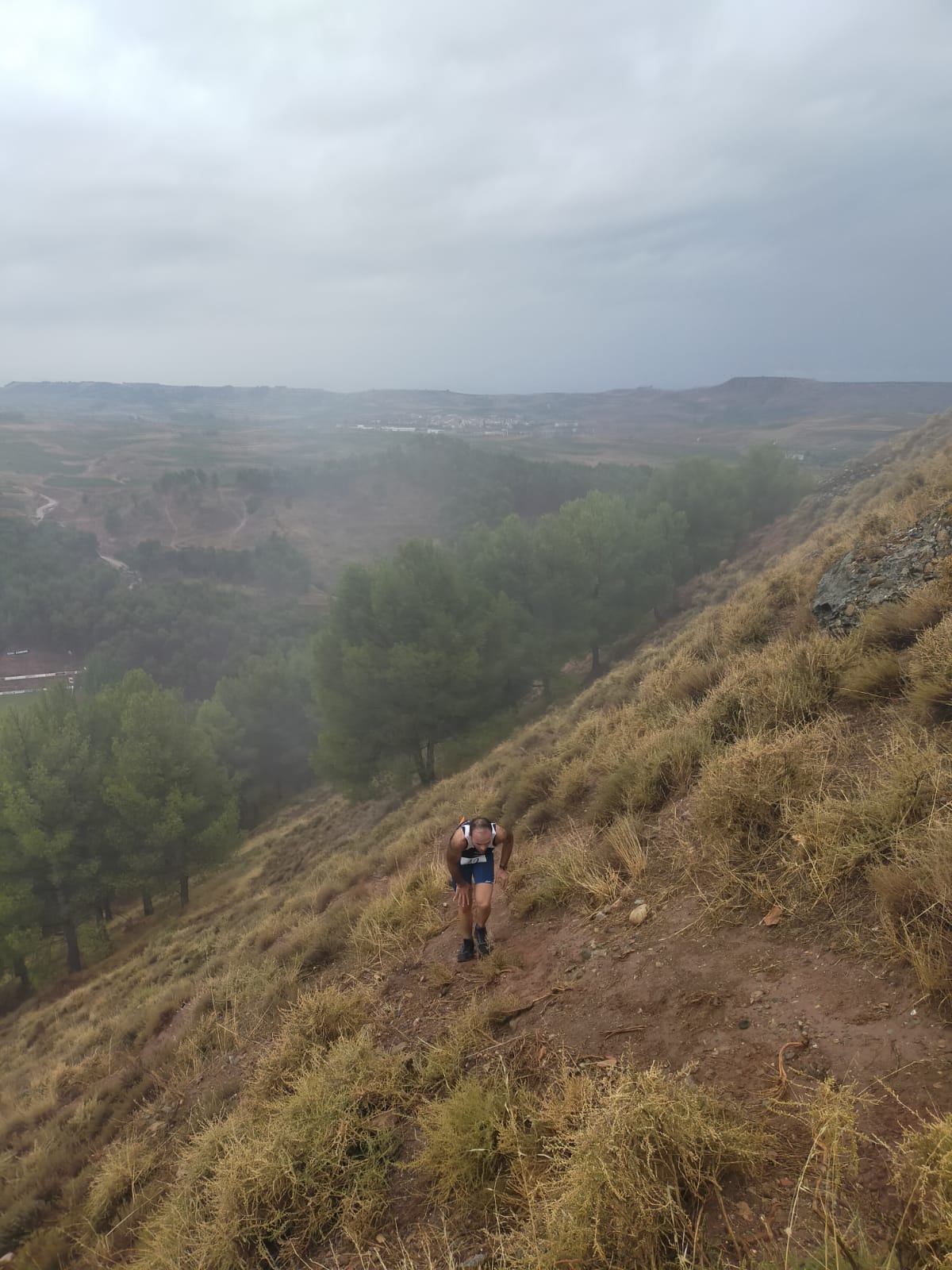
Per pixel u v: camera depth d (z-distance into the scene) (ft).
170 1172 16.33
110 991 50.29
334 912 26.99
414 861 29.81
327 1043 15.65
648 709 25.07
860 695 16.06
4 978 85.46
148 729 81.71
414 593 77.97
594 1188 7.03
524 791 26.61
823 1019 8.86
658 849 15.53
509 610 88.22
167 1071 22.71
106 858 78.95
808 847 11.79
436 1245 8.85
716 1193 7.12
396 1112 11.89
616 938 13.34
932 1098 7.07
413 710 78.18
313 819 103.50
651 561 132.67
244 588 456.45
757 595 31.76
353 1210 10.31
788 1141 7.37
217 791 90.07
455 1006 14.29
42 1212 18.66
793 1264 6.03
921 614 16.92
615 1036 10.44
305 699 144.97
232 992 25.03
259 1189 11.38
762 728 16.40
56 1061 34.12
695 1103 7.63
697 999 10.38
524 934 15.89
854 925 10.28
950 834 9.70
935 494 26.50
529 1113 9.53
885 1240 5.88
